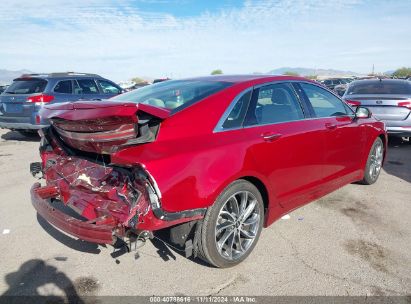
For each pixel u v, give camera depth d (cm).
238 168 289
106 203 283
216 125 295
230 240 305
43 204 300
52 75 908
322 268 309
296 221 403
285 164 341
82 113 259
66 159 334
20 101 861
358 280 292
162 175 249
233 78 356
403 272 302
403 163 664
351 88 847
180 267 312
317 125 385
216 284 288
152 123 274
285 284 287
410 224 394
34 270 307
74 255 332
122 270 308
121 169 274
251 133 312
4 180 568
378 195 484
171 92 339
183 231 285
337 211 430
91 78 981
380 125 521
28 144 895
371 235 369
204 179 268
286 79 377
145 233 255
